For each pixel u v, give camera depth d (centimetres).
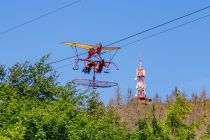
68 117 3431
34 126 3023
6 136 2877
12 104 3278
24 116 3061
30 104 3538
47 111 3278
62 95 4091
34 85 4034
